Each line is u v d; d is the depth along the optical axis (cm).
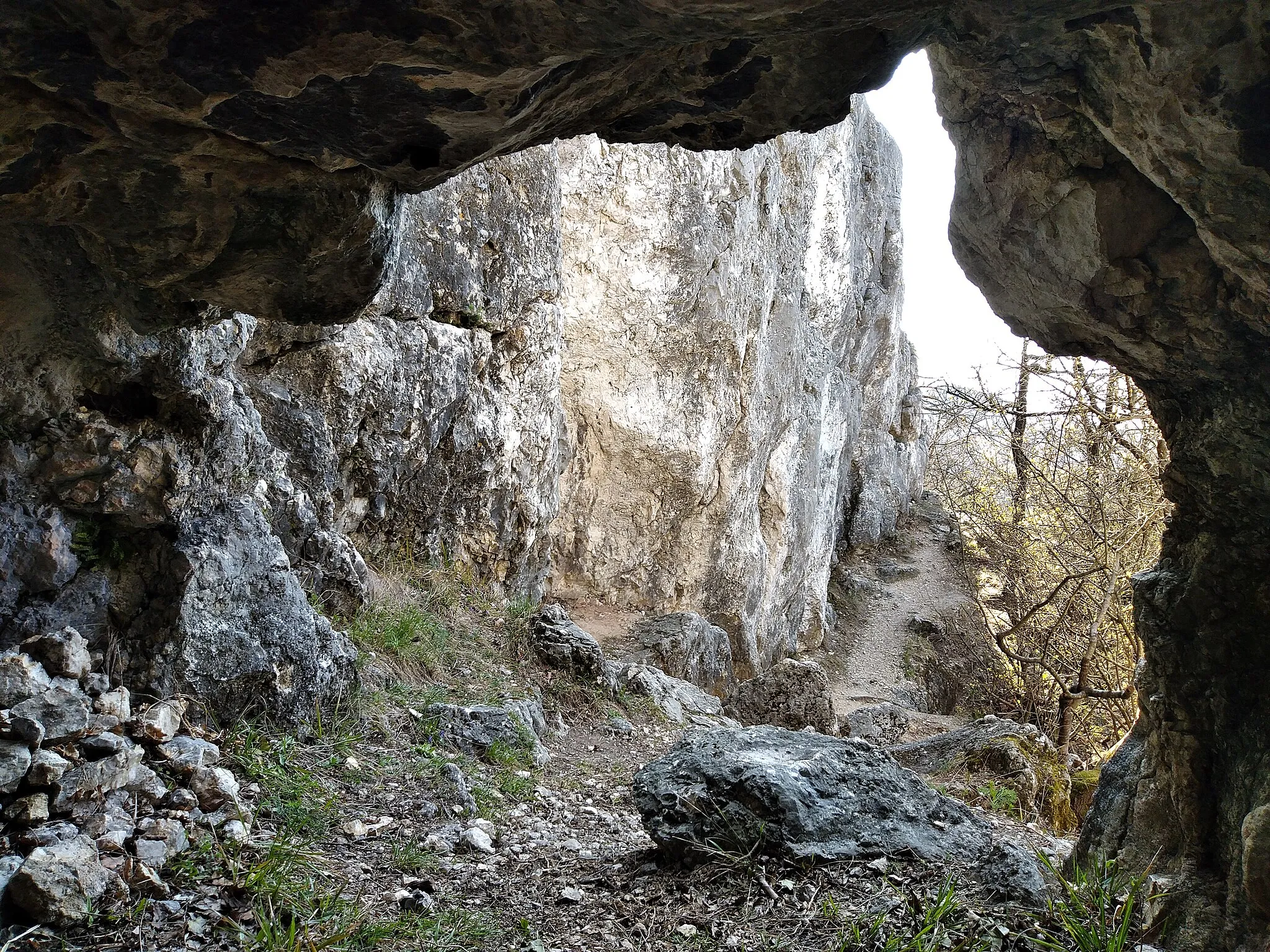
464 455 783
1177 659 324
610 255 1112
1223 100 218
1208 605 316
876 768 416
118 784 342
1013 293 317
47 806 319
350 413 640
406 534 745
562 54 205
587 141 1095
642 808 403
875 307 2217
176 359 384
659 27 195
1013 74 248
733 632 1310
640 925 338
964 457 2564
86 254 309
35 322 340
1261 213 237
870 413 2334
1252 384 287
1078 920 321
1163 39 215
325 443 614
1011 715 1811
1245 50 210
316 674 469
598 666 773
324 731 467
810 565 1755
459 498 792
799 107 256
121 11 195
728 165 1185
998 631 1845
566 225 1108
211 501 429
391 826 412
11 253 311
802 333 1593
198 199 262
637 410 1147
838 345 1941
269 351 606
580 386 1138
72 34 203
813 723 915
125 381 379
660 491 1185
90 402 375
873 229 2164
